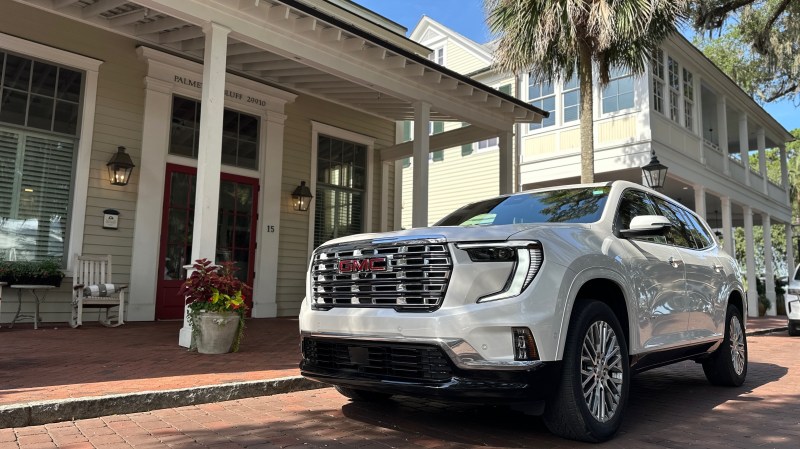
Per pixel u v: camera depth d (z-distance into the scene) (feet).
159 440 11.70
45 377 15.75
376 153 44.80
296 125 39.27
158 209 31.65
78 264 28.07
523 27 32.71
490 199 17.39
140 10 27.73
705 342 16.93
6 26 27.22
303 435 12.34
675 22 33.78
